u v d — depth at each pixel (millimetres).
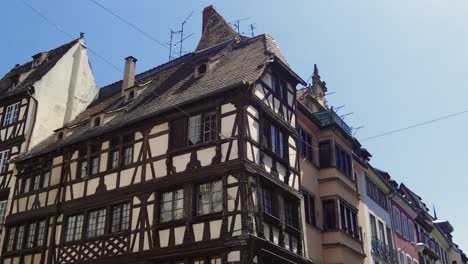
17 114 25078
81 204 19281
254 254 14625
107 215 18312
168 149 17469
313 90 26109
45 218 20578
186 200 16281
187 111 17641
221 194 15766
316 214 19812
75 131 22594
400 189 33719
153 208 17031
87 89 27703
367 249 23312
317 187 20547
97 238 18172
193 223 15867
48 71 25766
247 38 23125
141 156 18297
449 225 47344
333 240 19578
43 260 19547
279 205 16828
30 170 22297
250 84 16438
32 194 21594
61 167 20984
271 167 17109
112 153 19484
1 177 23625
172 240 16109
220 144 16281
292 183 18219
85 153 20484
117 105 22609
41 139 24188
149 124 18609
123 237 17422
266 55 18578
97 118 21500
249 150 16016
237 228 14828
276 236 16188
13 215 21828
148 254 16375
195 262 15531
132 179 18125
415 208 34312
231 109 16578
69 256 18750
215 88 17547
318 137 21734
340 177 21031
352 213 21641
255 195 15625
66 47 28047
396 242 28672
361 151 25688
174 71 22766
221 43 22969
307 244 18438
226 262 14656
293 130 19094
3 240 21562
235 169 15586
